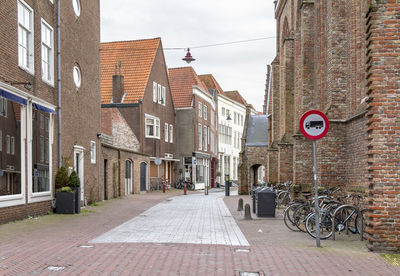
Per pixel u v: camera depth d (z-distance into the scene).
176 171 44.41
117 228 12.08
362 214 10.16
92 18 21.06
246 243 9.52
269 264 7.34
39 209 14.57
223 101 61.47
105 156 23.61
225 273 6.70
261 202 15.45
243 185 35.00
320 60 17.58
